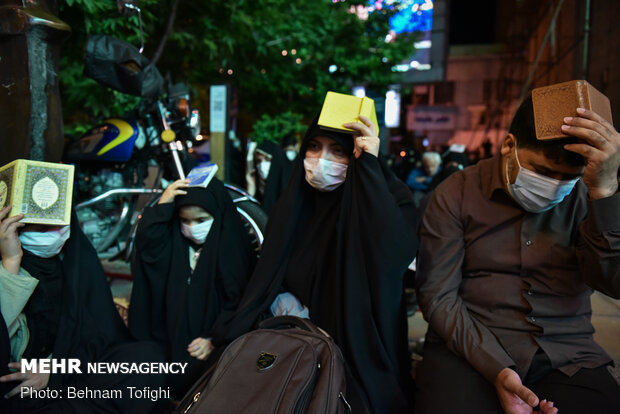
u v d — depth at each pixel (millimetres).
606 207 1276
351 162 1732
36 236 1612
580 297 1517
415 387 1771
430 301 1628
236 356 1425
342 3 7797
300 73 7742
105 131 3152
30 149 2072
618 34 6516
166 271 2080
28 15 1968
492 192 1571
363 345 1660
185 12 4711
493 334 1546
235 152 6438
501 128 21688
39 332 1742
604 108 1311
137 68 2732
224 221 2127
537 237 1520
